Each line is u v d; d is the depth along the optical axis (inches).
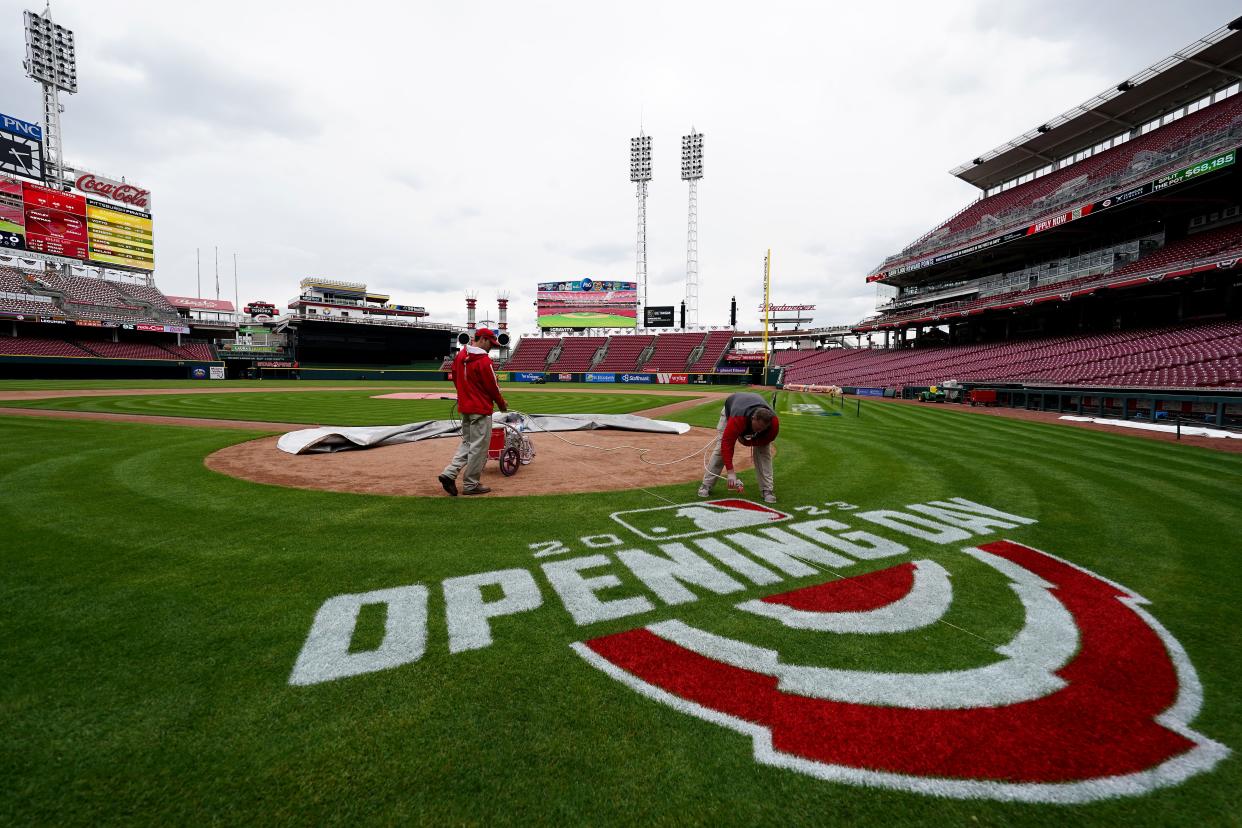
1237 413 592.1
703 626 119.5
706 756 80.2
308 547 166.2
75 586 134.5
